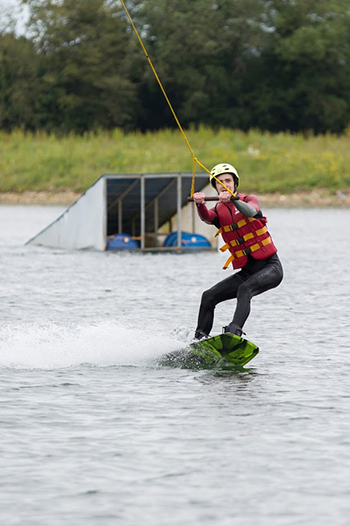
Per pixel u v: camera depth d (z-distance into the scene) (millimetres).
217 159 134750
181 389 24016
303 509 15844
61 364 26938
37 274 51750
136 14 192125
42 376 25359
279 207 124188
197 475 17422
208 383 24688
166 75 188625
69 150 141125
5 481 17062
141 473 17516
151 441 19453
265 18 192750
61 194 132625
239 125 195125
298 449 18938
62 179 134625
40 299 41094
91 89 189125
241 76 193750
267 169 132750
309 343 30406
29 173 136625
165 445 19188
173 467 17844
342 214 111875
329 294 42875
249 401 22750
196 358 26781
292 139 146125
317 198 127438
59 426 20500
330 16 195125
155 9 188625
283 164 133375
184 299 41188
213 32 188250
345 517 15523
